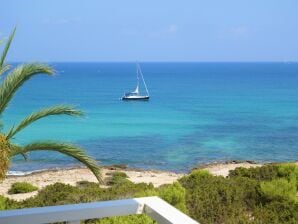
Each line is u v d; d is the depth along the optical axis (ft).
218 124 245.86
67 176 110.93
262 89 528.22
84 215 12.00
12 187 86.84
